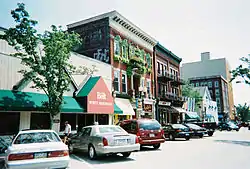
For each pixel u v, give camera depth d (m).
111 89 21.72
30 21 12.62
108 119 20.69
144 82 28.33
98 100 16.92
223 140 19.97
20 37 12.23
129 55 25.64
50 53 12.82
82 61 18.47
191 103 43.41
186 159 10.26
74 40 14.25
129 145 10.23
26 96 13.07
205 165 8.84
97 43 23.42
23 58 12.54
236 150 13.15
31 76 13.03
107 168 8.45
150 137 13.51
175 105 36.56
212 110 59.19
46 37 13.41
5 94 12.16
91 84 17.11
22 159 6.81
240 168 8.26
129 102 24.12
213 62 79.94
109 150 9.68
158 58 32.72
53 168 7.28
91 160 10.30
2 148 12.27
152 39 30.28
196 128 22.73
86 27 24.36
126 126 14.16
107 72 21.53
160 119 31.14
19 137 7.82
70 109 14.70
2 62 12.74
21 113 13.48
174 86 37.69
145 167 8.55
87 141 10.84
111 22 23.34
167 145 16.25
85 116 18.27
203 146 15.33
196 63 82.56
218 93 72.12
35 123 14.23
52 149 7.28
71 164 9.35
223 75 78.38
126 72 24.91
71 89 16.75
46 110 12.91
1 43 12.88
